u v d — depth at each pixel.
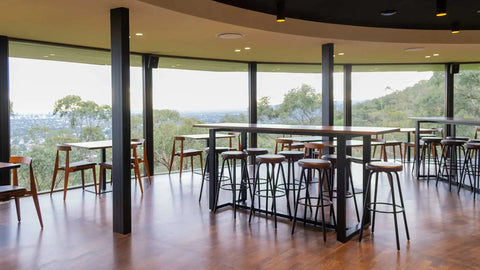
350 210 4.70
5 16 4.26
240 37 5.65
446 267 2.97
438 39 6.35
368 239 3.63
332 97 6.21
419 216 4.38
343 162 3.53
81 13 4.13
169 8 4.06
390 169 3.43
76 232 3.92
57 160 5.57
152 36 5.55
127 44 3.89
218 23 4.76
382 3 4.90
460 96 8.93
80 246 3.51
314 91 8.90
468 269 2.93
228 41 5.96
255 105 8.52
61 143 6.13
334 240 3.61
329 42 6.12
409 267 2.97
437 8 4.52
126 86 3.87
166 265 3.07
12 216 4.50
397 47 6.64
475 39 6.39
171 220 4.32
